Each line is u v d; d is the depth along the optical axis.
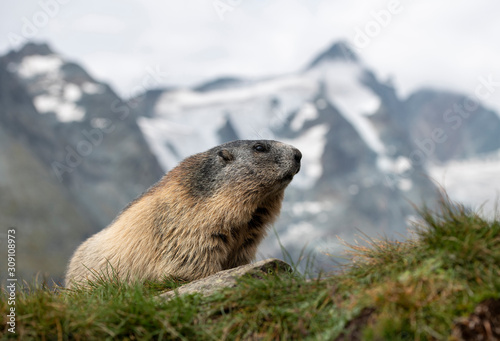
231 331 0.96
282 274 1.03
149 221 1.19
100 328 0.96
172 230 1.17
